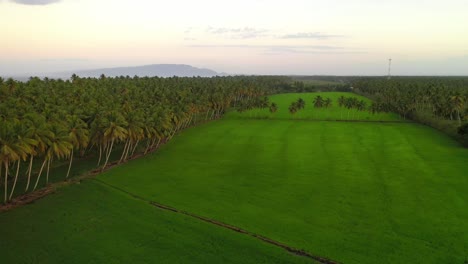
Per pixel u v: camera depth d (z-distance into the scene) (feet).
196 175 298.56
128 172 304.91
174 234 191.31
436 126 510.17
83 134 285.84
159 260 166.40
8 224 200.44
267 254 170.50
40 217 210.18
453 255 168.76
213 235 189.26
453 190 252.83
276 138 458.91
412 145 401.49
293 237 188.44
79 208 224.53
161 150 388.78
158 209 224.33
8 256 168.35
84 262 164.35
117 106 364.79
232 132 501.15
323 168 315.99
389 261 164.76
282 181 281.54
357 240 184.96
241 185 272.72
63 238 185.98
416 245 178.81
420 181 274.16
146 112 369.91
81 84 617.62
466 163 319.68
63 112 312.91
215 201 239.91
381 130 510.58
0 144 212.64
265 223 205.57
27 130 230.07
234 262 164.76
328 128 535.60
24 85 484.33
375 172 300.81
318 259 166.91
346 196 247.09
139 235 190.29
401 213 217.56
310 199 242.58
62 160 334.44
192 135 476.54
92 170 310.45
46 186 265.54
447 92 602.44
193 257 168.86
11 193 236.02
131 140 335.26
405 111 618.85
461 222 203.10
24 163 314.14
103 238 186.70
